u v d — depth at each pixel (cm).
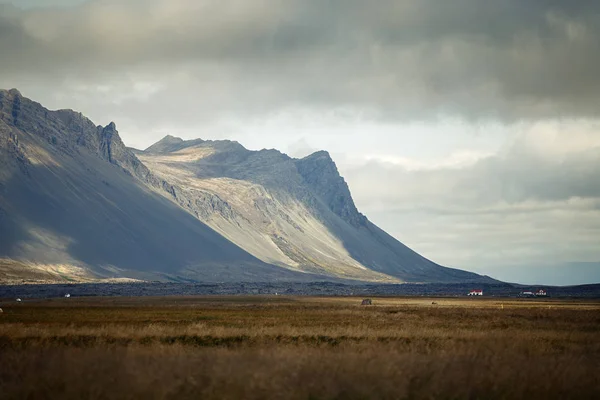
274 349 9056
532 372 6781
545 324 16438
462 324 16588
